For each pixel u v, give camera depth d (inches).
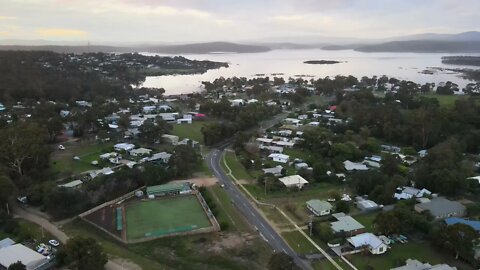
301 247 3186.5
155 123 6963.6
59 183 4485.7
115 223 3590.1
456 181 4197.8
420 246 3186.5
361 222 3631.9
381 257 3026.6
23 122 5930.1
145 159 5324.8
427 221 3432.6
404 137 6353.3
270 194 4330.7
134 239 3309.5
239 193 4357.8
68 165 5128.0
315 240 3299.7
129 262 2982.3
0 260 2824.8
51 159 5334.6
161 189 4284.0
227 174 4985.2
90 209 3882.9
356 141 6092.5
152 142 6225.4
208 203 3969.0
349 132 6387.8
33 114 7372.1
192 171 5054.1
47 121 6343.5
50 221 3671.3
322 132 6294.3
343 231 3339.1
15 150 4503.0
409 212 3496.6
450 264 2925.7
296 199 4192.9
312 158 5408.5
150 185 4493.1
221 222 3548.2
